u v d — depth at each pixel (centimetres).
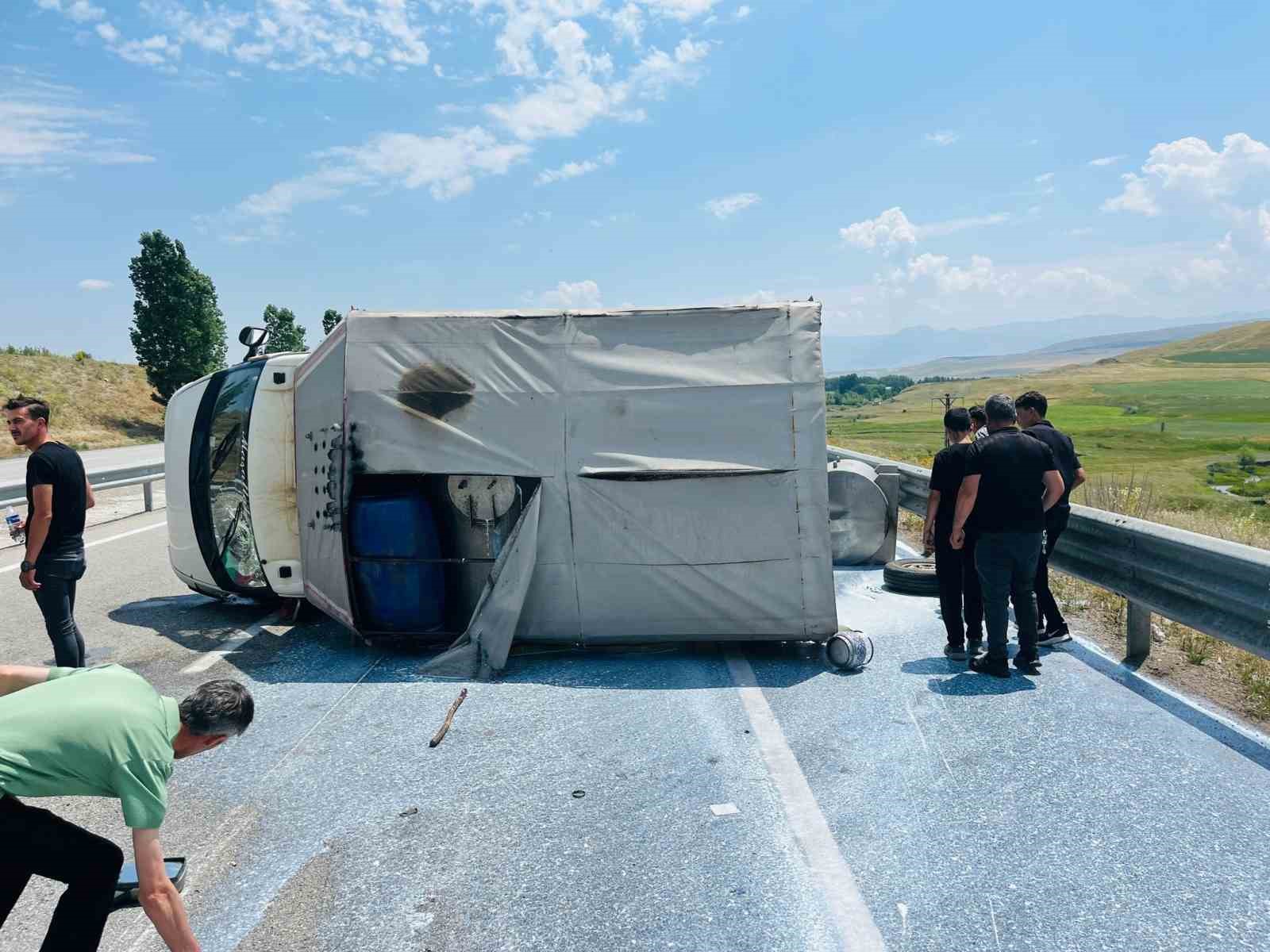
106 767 242
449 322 636
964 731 476
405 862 356
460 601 643
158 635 712
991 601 564
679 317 630
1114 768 427
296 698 557
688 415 617
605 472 614
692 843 365
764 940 299
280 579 715
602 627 627
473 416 629
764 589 613
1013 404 571
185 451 755
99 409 4138
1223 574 502
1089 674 571
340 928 312
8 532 1276
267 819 397
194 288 4338
